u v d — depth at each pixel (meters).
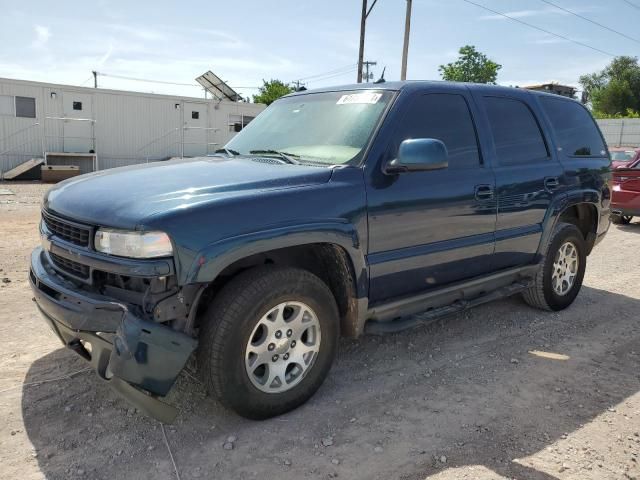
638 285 6.22
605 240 9.20
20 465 2.57
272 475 2.57
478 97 4.22
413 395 3.39
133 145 23.27
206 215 2.63
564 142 5.02
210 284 2.94
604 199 5.40
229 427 2.96
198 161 3.64
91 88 21.94
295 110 4.09
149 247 2.52
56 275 2.99
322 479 2.55
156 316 2.57
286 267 2.96
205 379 2.80
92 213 2.74
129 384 2.53
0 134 20.44
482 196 3.98
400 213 3.42
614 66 66.06
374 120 3.49
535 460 2.73
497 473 2.61
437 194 3.64
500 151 4.27
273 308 2.90
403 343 4.23
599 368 3.88
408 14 19.88
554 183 4.70
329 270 3.35
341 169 3.22
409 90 3.69
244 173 3.11
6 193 15.30
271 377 3.00
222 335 2.73
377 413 3.16
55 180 20.16
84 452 2.69
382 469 2.63
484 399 3.37
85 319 2.65
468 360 3.96
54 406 3.09
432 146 3.20
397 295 3.59
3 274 5.76
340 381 3.55
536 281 4.86
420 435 2.94
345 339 4.24
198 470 2.59
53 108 21.28
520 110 4.62
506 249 4.32
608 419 3.16
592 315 5.08
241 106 25.92
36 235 8.22
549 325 4.76
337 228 3.05
